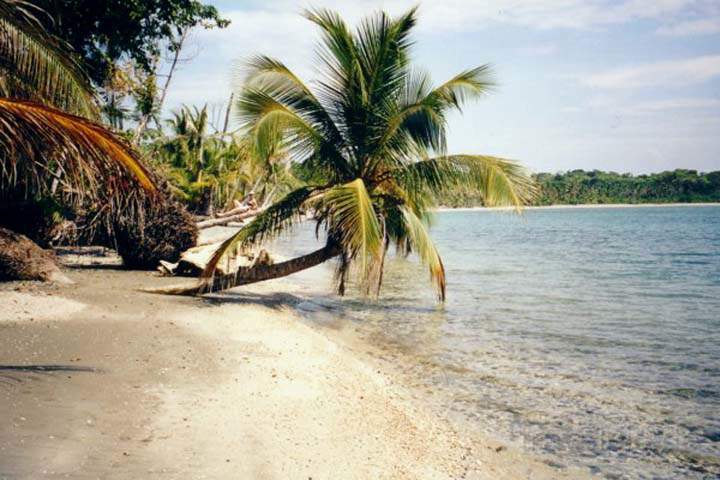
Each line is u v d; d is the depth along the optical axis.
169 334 9.09
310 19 13.35
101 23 18.89
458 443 6.39
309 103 13.98
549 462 6.04
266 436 5.44
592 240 48.84
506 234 59.97
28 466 3.85
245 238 13.47
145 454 4.46
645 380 9.10
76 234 17.31
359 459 5.40
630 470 5.91
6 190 14.42
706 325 13.63
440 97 13.13
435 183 13.41
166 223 17.44
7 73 7.44
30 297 10.46
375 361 9.88
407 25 13.84
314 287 19.22
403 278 22.83
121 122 21.83
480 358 10.31
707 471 5.91
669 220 90.31
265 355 8.67
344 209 11.41
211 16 21.58
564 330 12.90
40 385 5.66
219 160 36.56
